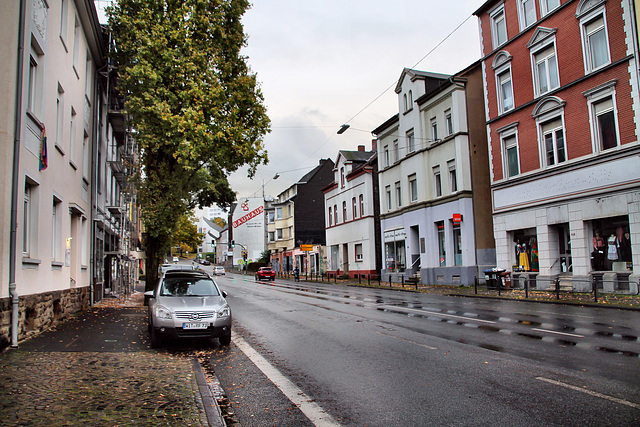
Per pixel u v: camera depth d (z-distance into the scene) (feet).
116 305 63.26
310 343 31.68
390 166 118.83
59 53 41.75
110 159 76.95
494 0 79.61
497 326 36.76
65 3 44.60
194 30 59.57
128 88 58.54
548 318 40.93
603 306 47.75
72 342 31.89
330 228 163.73
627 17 57.16
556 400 17.74
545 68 70.28
